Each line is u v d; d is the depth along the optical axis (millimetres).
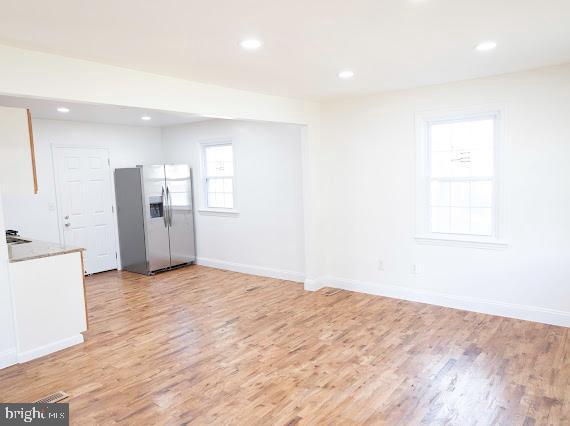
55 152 5926
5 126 3318
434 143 4445
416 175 4461
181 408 2621
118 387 2908
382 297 4828
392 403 2619
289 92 4352
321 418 2477
